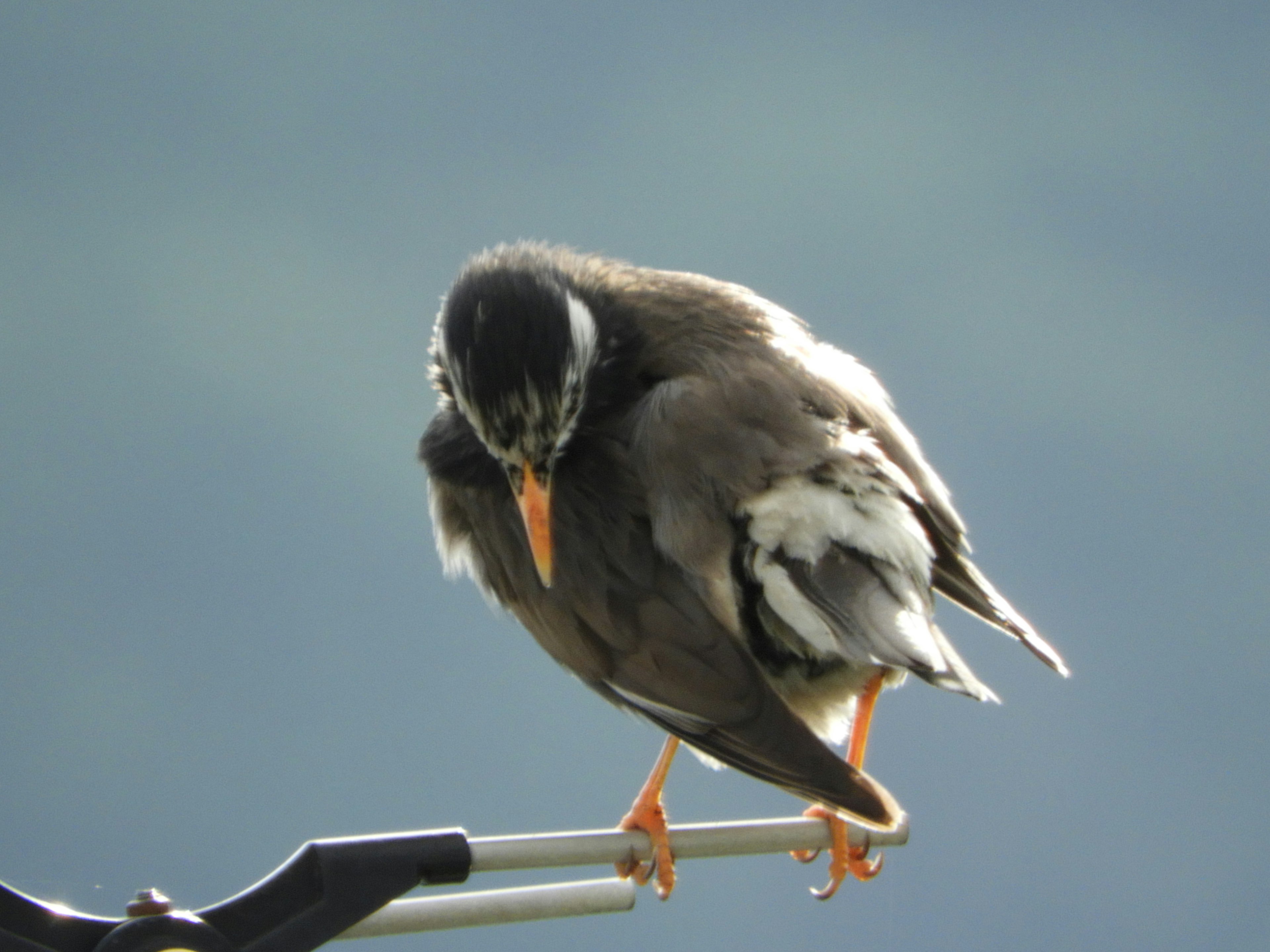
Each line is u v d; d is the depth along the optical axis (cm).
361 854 674
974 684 894
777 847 1005
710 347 1088
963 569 1131
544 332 1027
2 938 588
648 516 1023
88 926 607
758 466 991
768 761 917
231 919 640
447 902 705
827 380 1080
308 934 653
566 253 1201
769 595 948
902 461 1104
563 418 1030
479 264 1139
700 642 975
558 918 723
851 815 879
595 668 1030
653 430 1023
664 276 1174
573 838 823
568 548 1038
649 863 959
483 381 1026
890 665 898
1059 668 1063
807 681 1040
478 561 1186
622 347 1085
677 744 1080
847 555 952
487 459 1134
